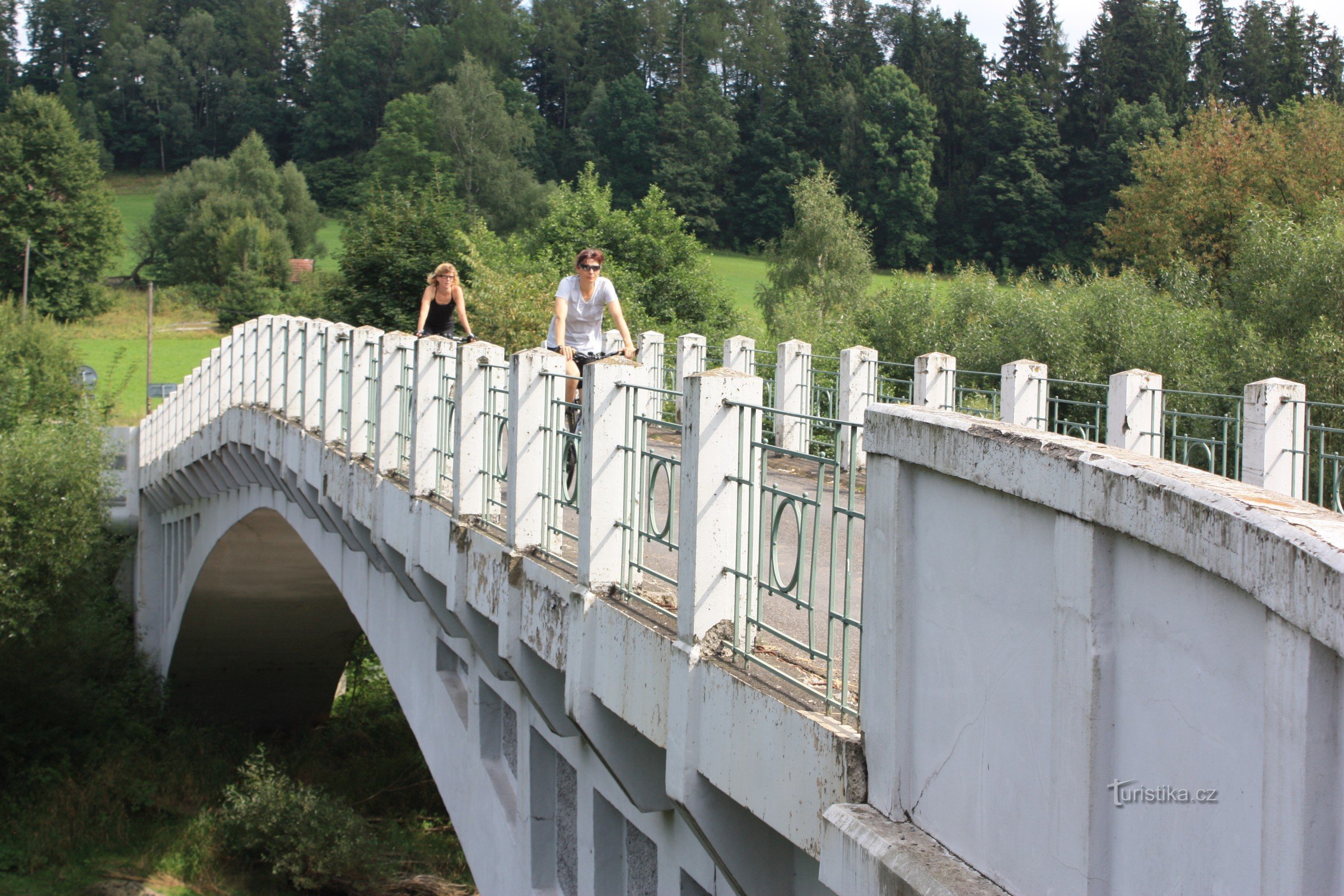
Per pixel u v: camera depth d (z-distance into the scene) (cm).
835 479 369
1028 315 1862
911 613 330
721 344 3083
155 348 6047
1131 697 250
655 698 472
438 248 3127
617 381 545
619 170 7456
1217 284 2623
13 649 2223
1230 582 221
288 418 1399
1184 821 235
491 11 9044
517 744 861
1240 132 2969
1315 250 1625
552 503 645
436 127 6912
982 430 291
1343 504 742
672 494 488
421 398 867
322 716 2997
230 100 10050
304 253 7969
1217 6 5950
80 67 10694
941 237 6100
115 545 3023
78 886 1967
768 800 390
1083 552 258
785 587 411
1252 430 780
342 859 2005
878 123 6512
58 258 6600
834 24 8506
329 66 9294
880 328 2398
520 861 823
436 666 1023
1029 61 7162
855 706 366
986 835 295
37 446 2119
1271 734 211
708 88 7400
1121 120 5503
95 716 2488
